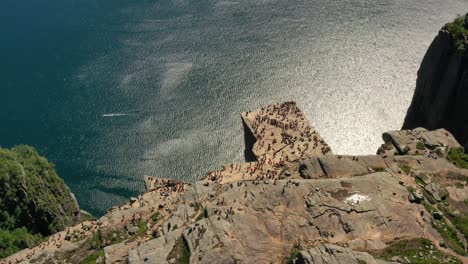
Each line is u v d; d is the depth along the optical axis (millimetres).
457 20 114000
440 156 90062
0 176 117625
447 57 111312
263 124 128750
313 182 76500
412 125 129250
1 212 116938
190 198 88625
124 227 89562
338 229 67688
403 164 84750
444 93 112000
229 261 64562
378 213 69500
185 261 67250
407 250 63281
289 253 64938
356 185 75438
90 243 86625
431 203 74500
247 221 70750
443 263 60625
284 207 72562
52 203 127375
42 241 102875
